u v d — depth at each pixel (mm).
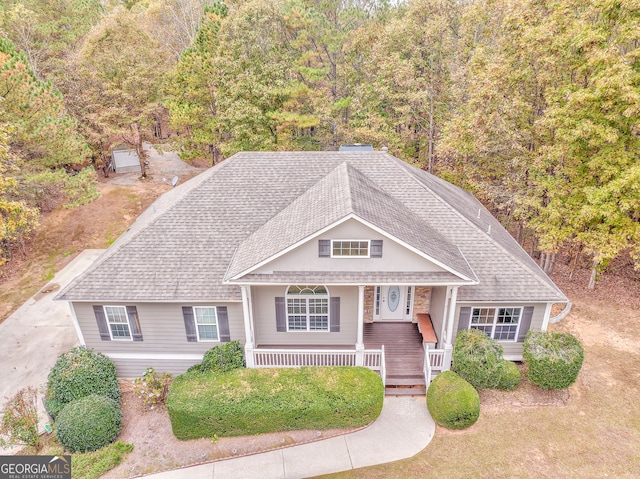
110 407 14125
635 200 17406
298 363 15750
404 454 13141
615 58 16438
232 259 15953
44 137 22719
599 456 12828
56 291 23781
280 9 29547
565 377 14602
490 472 12430
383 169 19203
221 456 13289
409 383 15453
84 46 34656
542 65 20250
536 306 15508
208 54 31266
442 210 17703
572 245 23031
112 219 31328
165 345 16172
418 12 29703
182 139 34625
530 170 22297
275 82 28797
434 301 17266
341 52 34625
